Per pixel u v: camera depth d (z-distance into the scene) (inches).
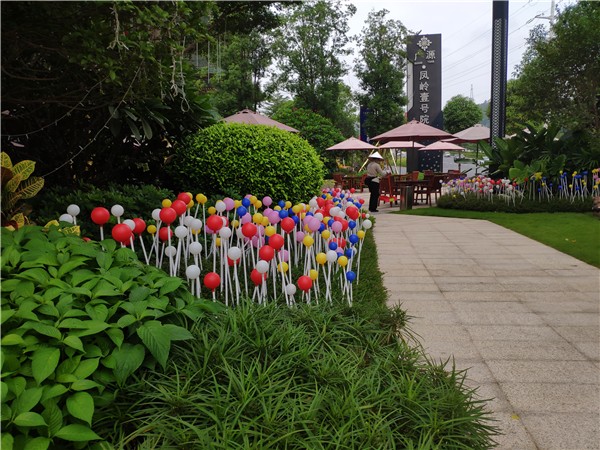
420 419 74.9
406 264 243.6
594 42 546.6
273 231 132.8
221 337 88.8
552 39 600.7
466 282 207.6
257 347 89.2
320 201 196.4
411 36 946.1
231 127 275.6
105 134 248.7
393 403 78.4
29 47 165.2
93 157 259.6
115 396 75.4
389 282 208.4
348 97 1147.9
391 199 565.6
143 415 75.0
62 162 246.5
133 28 138.0
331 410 74.5
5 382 69.1
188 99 254.4
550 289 195.0
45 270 95.3
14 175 133.0
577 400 107.0
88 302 85.6
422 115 952.9
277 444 66.7
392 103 957.8
